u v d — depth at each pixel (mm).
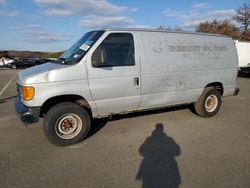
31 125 5363
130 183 3096
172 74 5066
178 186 3020
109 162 3652
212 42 5676
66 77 3994
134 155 3881
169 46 4996
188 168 3451
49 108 4270
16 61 34281
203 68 5527
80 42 4641
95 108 4398
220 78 5875
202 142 4406
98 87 4277
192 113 6273
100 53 4043
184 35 5254
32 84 3816
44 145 4297
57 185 3057
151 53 4762
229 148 4133
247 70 17500
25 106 3988
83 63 4113
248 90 10875
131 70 4539
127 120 5641
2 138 4641
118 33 4422
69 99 4320
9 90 11055
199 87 5590
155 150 4066
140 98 4773
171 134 4812
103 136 4691
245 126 5336
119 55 4430
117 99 4531
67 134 4250
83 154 3926
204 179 3166
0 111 6699
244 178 3182
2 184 3082
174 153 3945
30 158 3799
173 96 5230
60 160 3727
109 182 3117
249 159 3723
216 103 6035
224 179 3160
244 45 20359
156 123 5469
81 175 3287
